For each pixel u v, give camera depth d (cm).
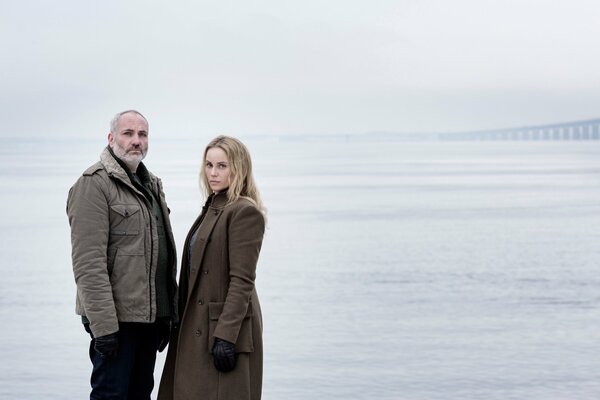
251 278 335
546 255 2078
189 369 337
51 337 1052
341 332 1120
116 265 336
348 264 1894
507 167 7550
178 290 354
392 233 2547
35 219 2847
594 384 820
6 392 774
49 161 9094
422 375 860
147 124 346
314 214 3170
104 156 342
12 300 1377
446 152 13300
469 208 3447
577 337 1102
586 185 4909
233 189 339
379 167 7562
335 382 824
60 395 765
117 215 336
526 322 1227
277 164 8375
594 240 2377
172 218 2695
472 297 1479
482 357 962
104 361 339
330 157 10731
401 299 1444
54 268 1758
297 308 1330
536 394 781
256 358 347
